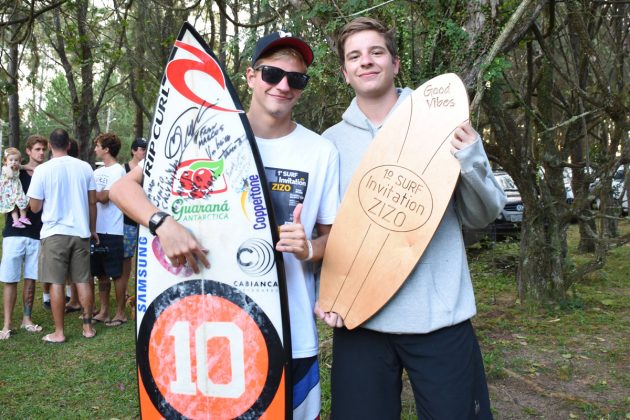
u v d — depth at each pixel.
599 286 6.20
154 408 1.87
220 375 1.82
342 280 1.88
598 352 3.98
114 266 4.76
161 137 1.85
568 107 5.64
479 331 4.52
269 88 1.78
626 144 4.95
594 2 5.27
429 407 1.78
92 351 4.11
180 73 1.87
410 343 1.81
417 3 3.15
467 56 3.05
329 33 3.23
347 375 1.90
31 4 6.18
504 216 8.43
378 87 1.88
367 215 1.87
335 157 1.91
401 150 1.87
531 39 4.93
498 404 3.15
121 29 8.84
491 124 4.66
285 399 1.78
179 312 1.84
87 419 3.01
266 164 1.84
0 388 3.42
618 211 7.02
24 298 4.66
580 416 2.99
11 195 4.47
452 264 1.84
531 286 5.15
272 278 1.79
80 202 4.32
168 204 1.84
